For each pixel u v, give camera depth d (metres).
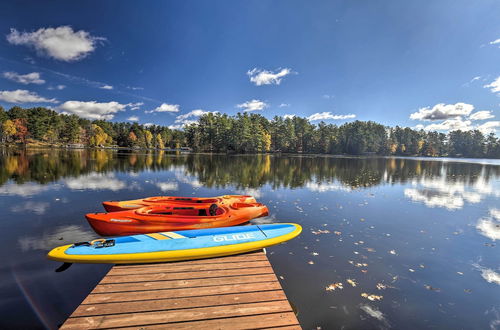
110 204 8.96
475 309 4.58
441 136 120.06
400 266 6.07
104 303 3.99
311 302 4.63
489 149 112.00
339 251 6.81
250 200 10.73
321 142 95.69
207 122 83.94
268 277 4.88
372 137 93.81
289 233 6.89
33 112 91.12
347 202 12.74
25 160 30.08
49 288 4.98
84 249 5.53
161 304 4.01
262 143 89.38
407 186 18.66
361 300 4.72
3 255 6.29
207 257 5.66
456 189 17.72
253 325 3.64
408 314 4.39
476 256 6.71
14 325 4.04
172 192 14.59
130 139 122.25
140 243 5.87
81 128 116.31
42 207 10.53
